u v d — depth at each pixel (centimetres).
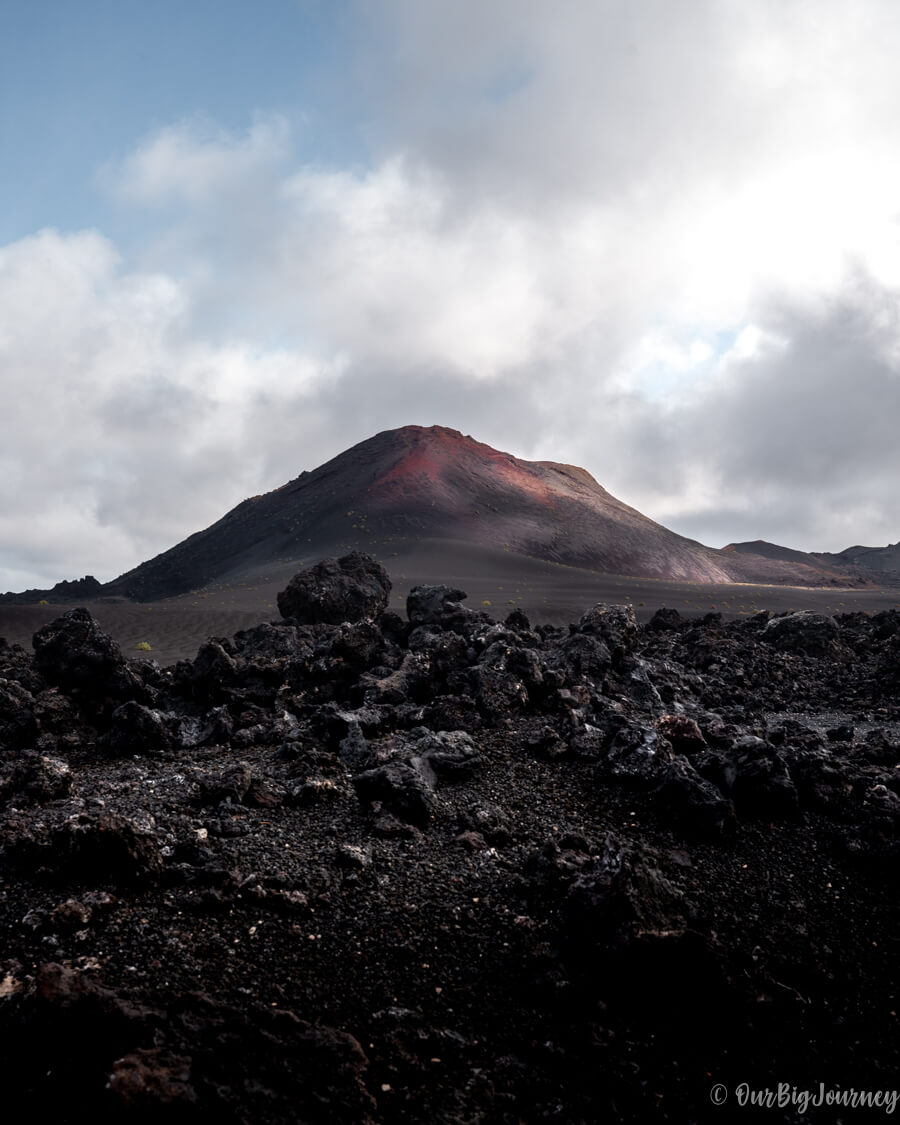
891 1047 598
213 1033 495
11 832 785
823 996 658
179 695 1736
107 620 4681
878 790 1042
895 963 719
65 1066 480
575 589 10194
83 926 650
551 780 1140
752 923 759
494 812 981
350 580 3634
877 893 851
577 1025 580
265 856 835
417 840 909
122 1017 495
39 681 1574
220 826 912
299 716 1642
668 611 4038
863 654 3108
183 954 620
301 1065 486
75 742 1405
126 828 744
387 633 2622
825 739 1512
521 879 796
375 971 630
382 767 1032
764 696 2264
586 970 638
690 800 969
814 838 970
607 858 721
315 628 2609
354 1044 512
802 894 834
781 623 3161
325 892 753
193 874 752
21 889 710
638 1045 568
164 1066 453
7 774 1009
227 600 7612
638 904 645
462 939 690
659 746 1136
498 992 619
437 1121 475
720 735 1318
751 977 642
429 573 14000
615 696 1686
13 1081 476
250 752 1338
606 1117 499
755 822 1009
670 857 887
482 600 7525
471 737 1308
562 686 1620
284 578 13862
